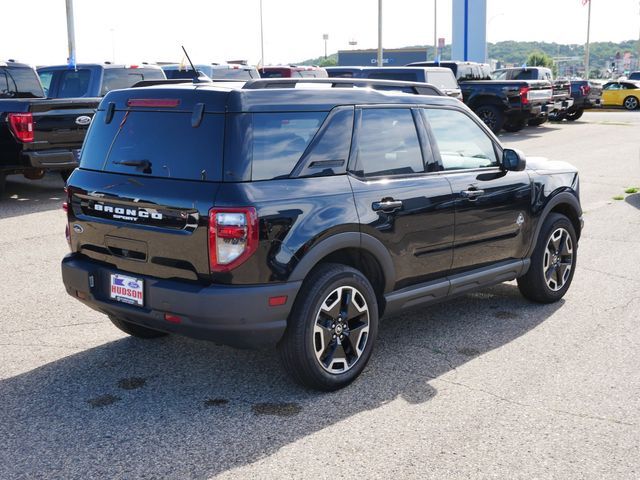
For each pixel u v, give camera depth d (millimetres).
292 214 4031
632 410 4180
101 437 3838
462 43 43406
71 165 10969
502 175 5555
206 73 18234
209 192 3904
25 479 3422
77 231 4605
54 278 6910
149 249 4160
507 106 21953
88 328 5559
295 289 4051
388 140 4715
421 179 4863
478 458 3629
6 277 6934
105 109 4547
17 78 11609
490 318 5855
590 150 18062
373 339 4594
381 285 4699
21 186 12906
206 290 3900
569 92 26516
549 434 3885
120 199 4258
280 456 3641
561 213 6402
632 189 12008
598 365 4855
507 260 5719
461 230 5137
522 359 4965
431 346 5215
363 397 4344
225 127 3959
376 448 3725
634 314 5953
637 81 36969
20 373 4684
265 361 4898
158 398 4320
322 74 19797
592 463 3590
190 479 3430
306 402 4266
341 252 4484
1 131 10594
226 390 4434
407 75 18812
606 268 7402
